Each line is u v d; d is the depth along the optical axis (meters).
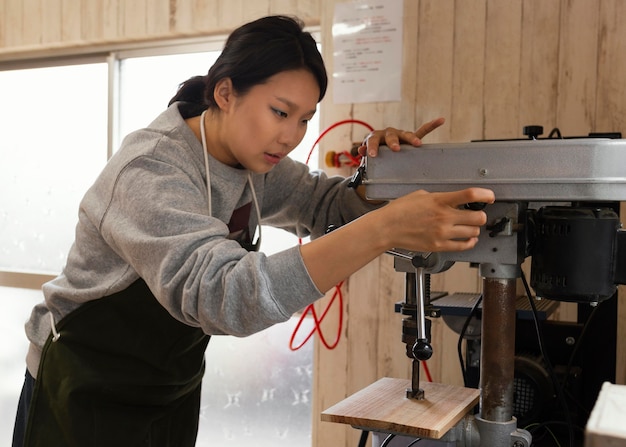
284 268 1.09
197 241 1.17
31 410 1.54
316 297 1.09
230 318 1.11
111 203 1.32
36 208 3.41
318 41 2.67
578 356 1.64
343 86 2.44
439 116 2.31
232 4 2.73
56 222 3.36
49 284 1.57
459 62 2.28
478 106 2.26
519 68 2.20
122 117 3.17
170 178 1.28
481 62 2.25
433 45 2.31
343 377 2.44
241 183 1.51
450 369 2.27
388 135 1.25
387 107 2.38
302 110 1.34
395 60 2.36
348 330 2.43
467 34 2.26
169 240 1.17
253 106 1.33
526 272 2.17
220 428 2.96
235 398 2.93
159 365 1.53
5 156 3.47
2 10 3.25
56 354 1.52
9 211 3.47
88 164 3.28
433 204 1.02
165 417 1.65
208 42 2.92
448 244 1.02
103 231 1.33
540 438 1.56
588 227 1.10
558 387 1.38
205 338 1.62
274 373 2.85
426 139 2.33
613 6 2.07
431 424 1.09
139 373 1.52
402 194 1.18
